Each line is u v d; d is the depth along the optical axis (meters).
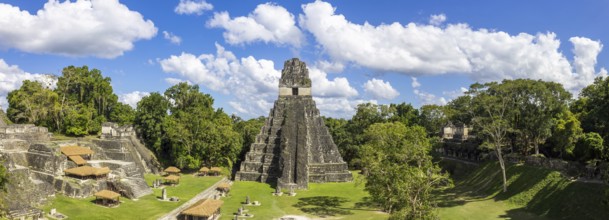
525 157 76.75
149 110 106.44
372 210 66.56
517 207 62.88
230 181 95.00
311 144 99.12
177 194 76.19
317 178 93.31
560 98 72.31
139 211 62.09
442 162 109.25
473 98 74.69
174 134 99.00
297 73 105.69
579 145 62.31
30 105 96.69
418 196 49.06
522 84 70.75
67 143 81.75
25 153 71.38
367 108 127.94
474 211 62.97
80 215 55.72
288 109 101.38
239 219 61.12
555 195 59.50
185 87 124.38
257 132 123.19
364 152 64.69
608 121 57.81
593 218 50.12
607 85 61.12
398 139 71.25
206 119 109.25
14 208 50.19
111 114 119.44
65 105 103.50
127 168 77.81
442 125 134.38
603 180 55.03
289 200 75.56
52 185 62.56
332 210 67.19
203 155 103.62
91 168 69.44
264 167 94.25
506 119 74.94
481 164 92.38
